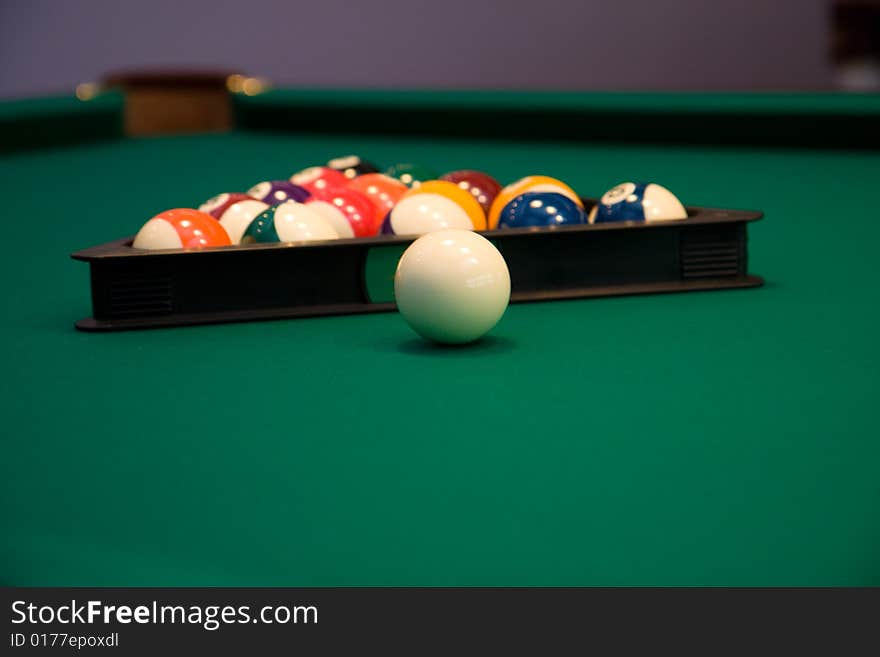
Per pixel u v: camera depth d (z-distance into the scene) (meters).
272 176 6.12
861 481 1.69
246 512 1.61
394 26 13.42
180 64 13.83
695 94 7.38
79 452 1.88
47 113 7.67
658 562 1.44
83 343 2.65
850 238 3.91
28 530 1.56
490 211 3.47
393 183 3.67
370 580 1.41
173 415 2.08
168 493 1.69
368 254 2.88
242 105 8.73
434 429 1.97
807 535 1.51
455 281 2.44
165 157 7.13
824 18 12.85
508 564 1.44
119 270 2.77
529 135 7.60
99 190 5.63
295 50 13.65
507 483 1.71
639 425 1.97
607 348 2.51
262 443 1.92
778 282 3.20
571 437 1.92
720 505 1.61
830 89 12.99
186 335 2.70
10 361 2.49
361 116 8.20
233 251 2.79
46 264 3.71
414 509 1.62
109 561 1.46
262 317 2.81
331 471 1.77
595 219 3.24
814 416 2.01
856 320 2.75
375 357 2.47
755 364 2.37
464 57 13.37
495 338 2.62
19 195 5.46
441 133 7.91
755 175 5.71
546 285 3.01
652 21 12.97
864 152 6.60
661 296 3.03
